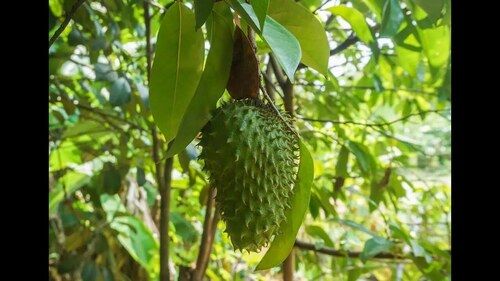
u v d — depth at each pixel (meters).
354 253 1.65
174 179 2.02
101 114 1.63
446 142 2.34
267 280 2.66
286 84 1.42
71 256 1.52
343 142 1.61
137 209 1.96
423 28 1.12
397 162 1.76
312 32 0.86
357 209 2.37
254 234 0.85
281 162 0.87
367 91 2.19
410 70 1.31
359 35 1.16
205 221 1.47
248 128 0.85
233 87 0.88
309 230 1.62
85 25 1.38
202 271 1.46
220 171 0.85
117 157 1.68
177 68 0.86
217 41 0.85
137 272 1.93
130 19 1.52
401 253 1.58
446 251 1.46
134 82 1.49
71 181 1.75
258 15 0.68
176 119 0.87
